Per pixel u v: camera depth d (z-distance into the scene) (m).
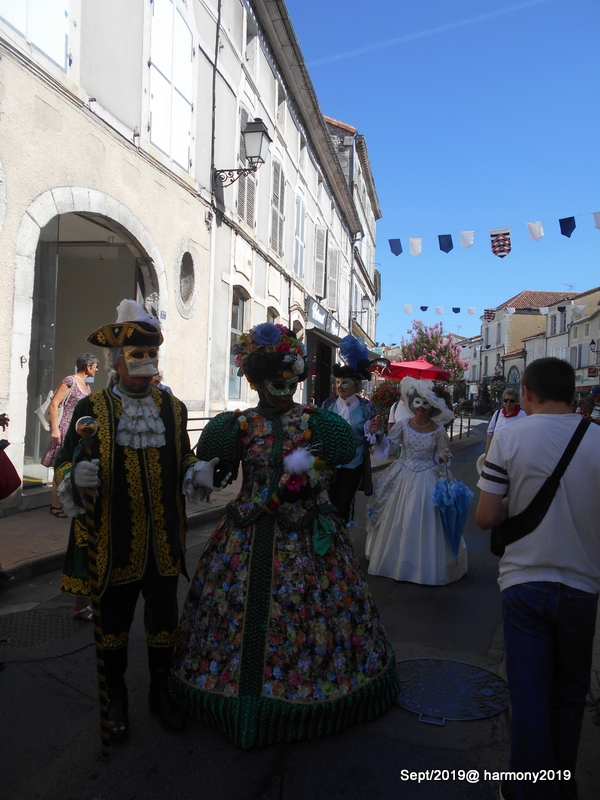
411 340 32.25
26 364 5.99
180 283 9.09
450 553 4.86
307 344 18.70
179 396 9.23
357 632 2.75
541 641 2.07
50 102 6.10
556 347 46.34
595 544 2.06
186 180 9.09
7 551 4.85
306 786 2.30
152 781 2.31
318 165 19.11
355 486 5.11
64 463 2.60
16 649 3.41
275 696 2.50
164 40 8.36
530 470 2.10
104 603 2.58
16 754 2.46
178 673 2.72
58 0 6.17
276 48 13.27
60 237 8.77
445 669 3.31
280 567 2.64
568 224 10.29
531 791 1.99
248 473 2.80
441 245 11.17
